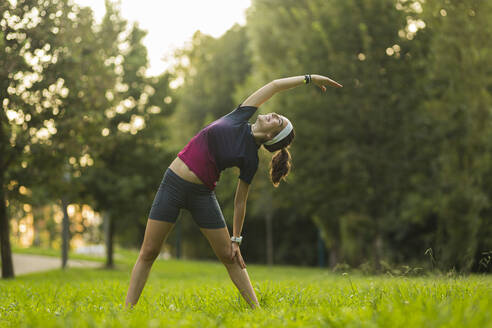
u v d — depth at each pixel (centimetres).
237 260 415
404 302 308
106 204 1858
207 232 407
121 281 964
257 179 2748
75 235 3866
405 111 1536
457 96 1406
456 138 1466
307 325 269
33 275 1440
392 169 1578
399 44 1516
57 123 1197
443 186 1489
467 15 1264
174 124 3550
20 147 1166
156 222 402
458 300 320
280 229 3597
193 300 485
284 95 1716
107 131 1830
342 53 1584
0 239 1268
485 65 1305
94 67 1375
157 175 1959
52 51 1183
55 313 362
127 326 264
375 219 1659
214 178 400
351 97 1574
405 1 1535
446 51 1335
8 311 434
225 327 275
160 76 1995
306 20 1761
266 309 382
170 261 2791
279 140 405
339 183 1648
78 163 1574
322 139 1647
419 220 1727
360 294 465
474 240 1337
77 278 1243
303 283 777
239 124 402
